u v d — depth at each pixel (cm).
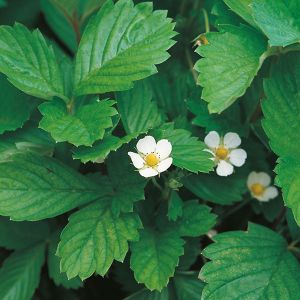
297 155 31
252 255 31
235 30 31
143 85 32
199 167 29
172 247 30
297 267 31
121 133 33
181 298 32
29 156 30
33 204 30
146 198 32
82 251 29
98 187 31
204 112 33
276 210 34
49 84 30
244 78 30
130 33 31
